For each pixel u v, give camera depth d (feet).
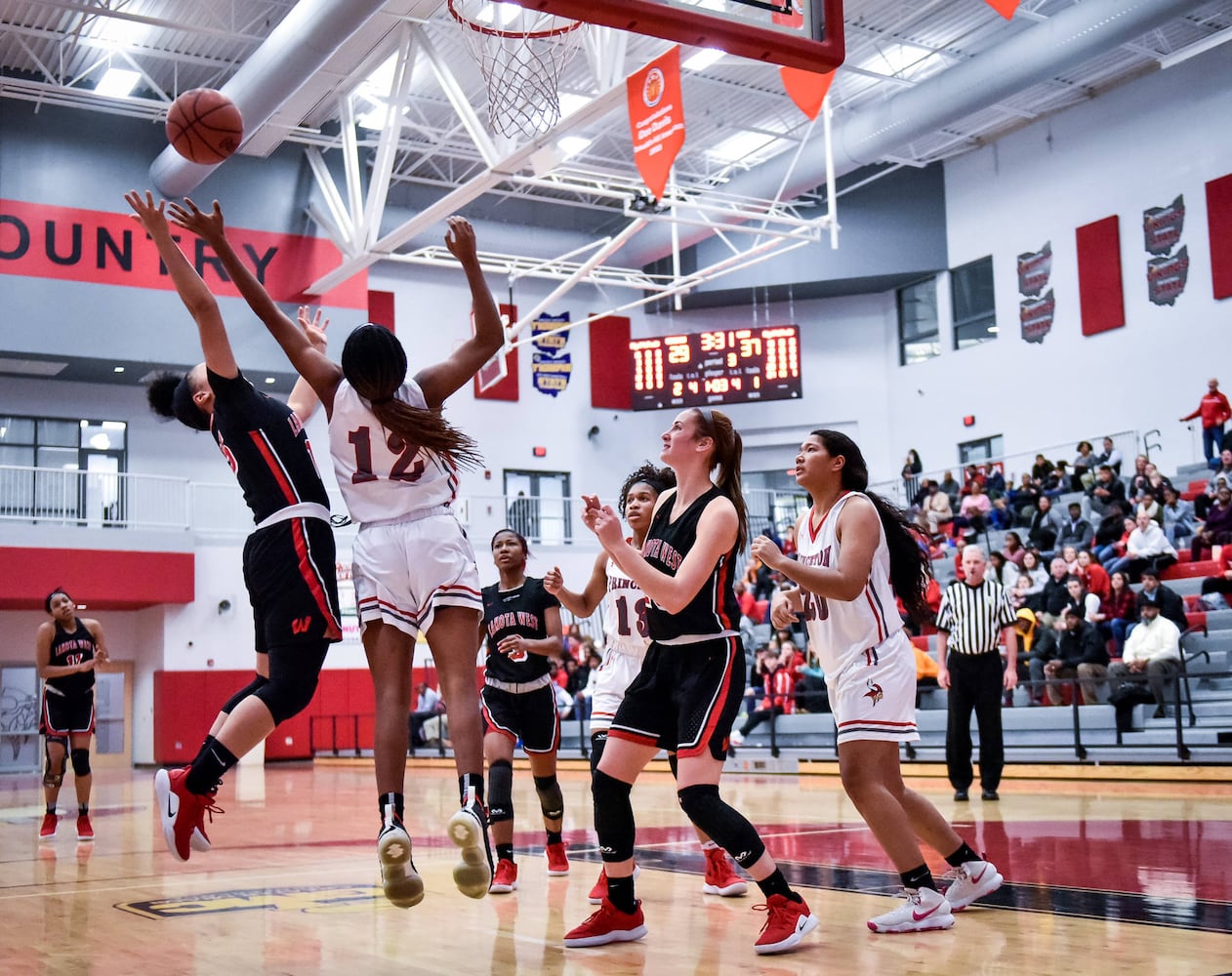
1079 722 38.45
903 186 81.00
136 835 28.76
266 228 70.44
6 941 14.15
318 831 28.91
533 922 14.93
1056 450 72.13
